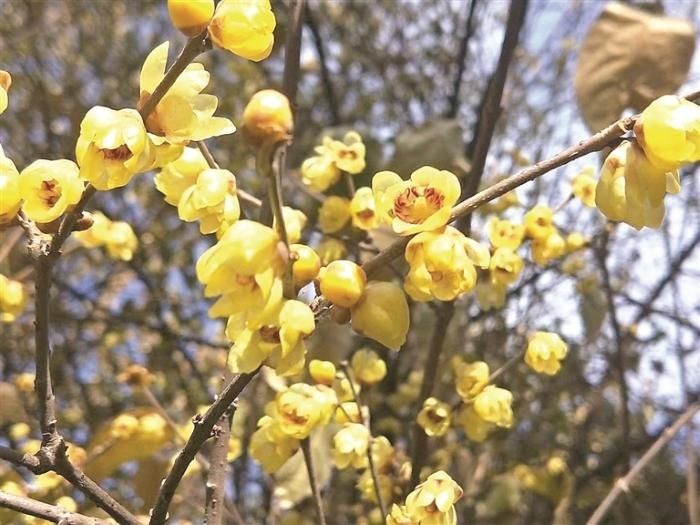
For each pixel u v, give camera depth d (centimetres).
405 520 24
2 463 38
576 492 70
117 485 53
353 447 31
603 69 37
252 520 71
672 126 18
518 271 35
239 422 46
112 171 18
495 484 63
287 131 14
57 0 98
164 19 99
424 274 19
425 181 20
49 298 21
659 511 80
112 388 81
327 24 95
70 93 90
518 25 38
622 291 78
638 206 20
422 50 98
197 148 28
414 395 52
